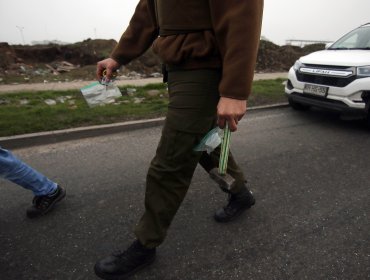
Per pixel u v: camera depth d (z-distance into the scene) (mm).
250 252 2172
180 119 1583
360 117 4836
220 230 2391
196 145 1643
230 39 1353
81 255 2121
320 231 2410
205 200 2797
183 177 1733
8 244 2207
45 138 4211
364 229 2449
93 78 10750
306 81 5320
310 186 3107
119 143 4246
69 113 5172
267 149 4078
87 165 3529
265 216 2580
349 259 2123
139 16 1912
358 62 4672
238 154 3879
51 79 10172
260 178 3252
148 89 7711
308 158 3812
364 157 3898
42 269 1993
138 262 1909
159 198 1748
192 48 1479
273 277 1964
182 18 1487
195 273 1986
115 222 2490
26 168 2314
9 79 9828
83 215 2564
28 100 6359
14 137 4059
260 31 1380
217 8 1379
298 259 2115
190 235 2328
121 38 2002
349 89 4664
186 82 1550
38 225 2426
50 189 2506
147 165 3553
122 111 5367
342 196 2934
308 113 6090
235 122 1442
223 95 1406
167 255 2125
